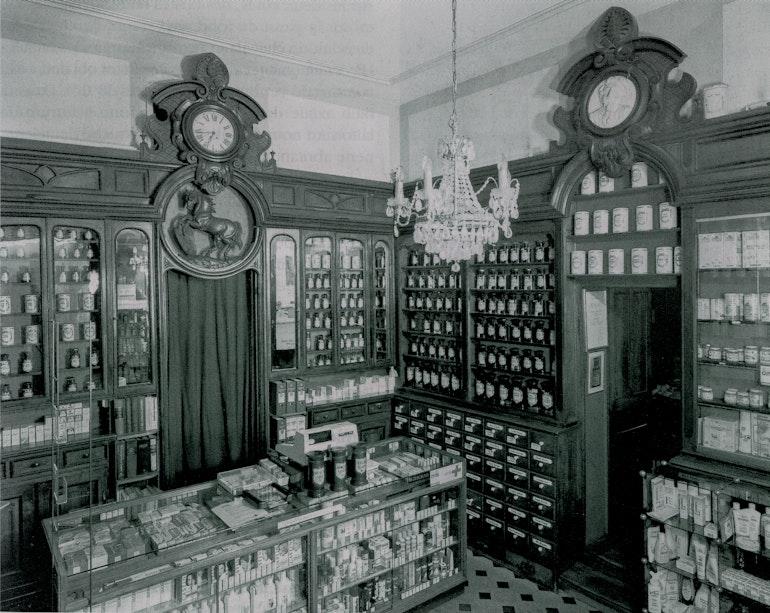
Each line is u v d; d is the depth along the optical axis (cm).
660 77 391
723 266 363
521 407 515
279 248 564
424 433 587
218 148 502
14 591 420
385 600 382
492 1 412
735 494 338
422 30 465
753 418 356
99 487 459
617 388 543
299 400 559
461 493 420
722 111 379
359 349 631
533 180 487
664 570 380
